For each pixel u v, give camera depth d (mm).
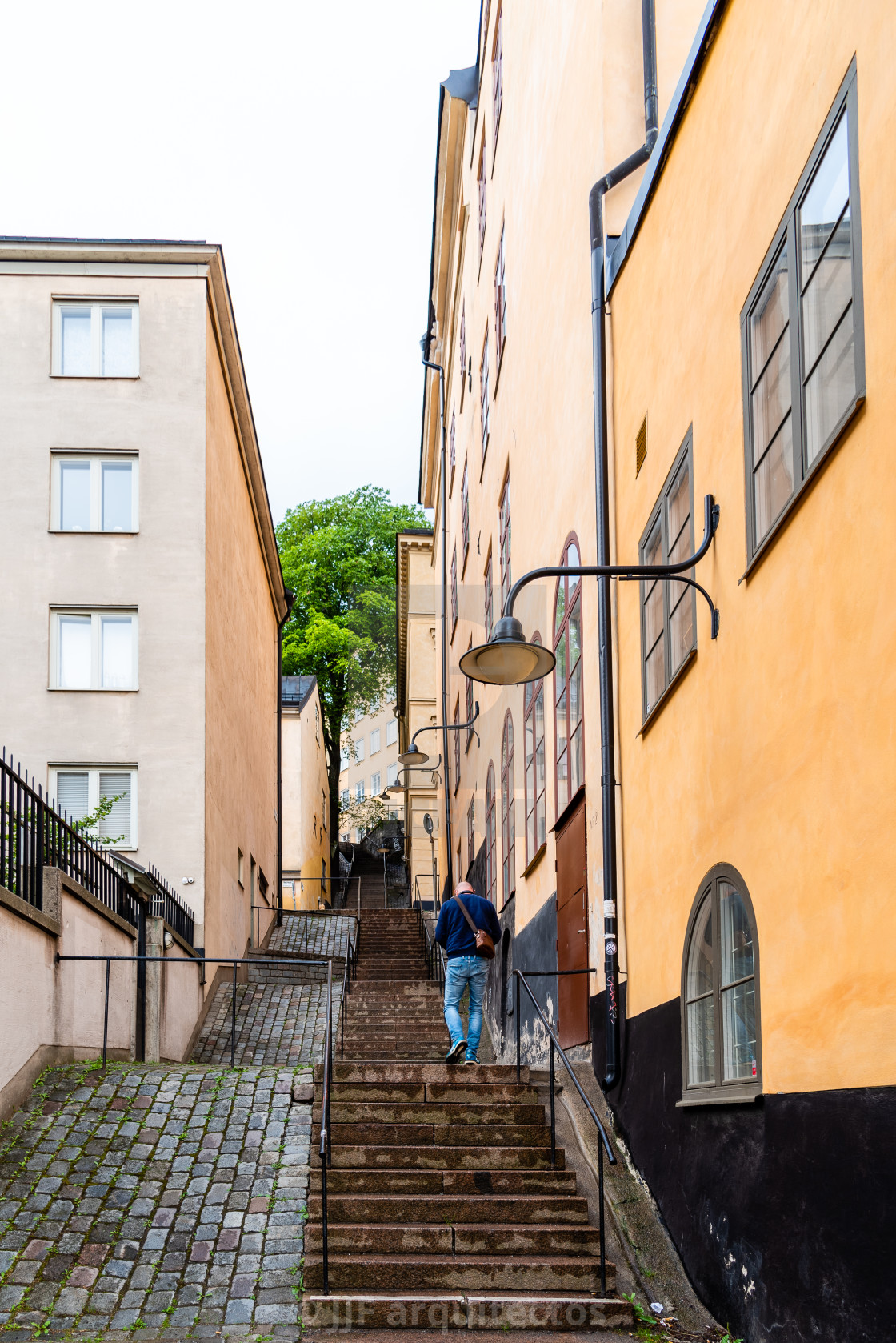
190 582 19844
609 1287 6797
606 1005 8977
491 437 18625
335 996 19031
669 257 8008
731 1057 6375
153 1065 10594
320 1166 8195
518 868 14922
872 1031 4566
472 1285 6824
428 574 39906
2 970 8875
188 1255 7051
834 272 5094
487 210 19500
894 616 4453
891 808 4465
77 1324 6320
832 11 5094
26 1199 7625
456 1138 8508
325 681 50969
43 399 20266
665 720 7910
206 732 19328
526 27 14453
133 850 18797
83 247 20594
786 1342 5305
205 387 20547
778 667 5734
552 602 12359
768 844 5816
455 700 27141
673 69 10031
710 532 6879
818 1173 5023
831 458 5027
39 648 19438
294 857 39312
